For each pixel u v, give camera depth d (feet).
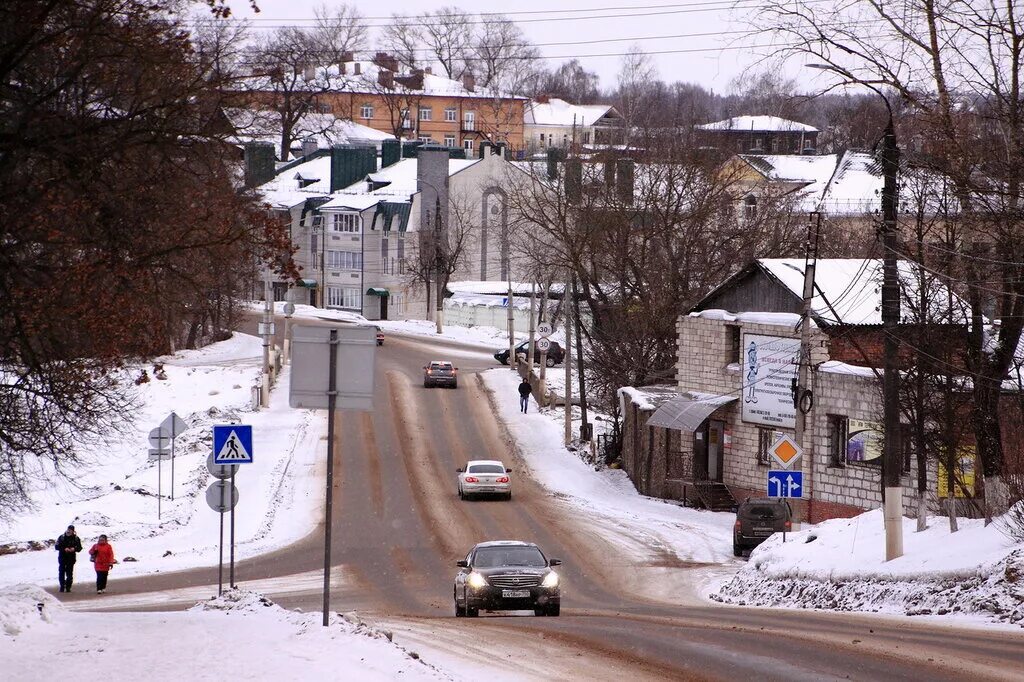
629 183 409.90
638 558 252.01
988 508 186.29
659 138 471.21
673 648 113.09
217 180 131.54
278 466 357.41
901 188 191.21
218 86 131.75
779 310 301.63
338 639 100.17
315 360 100.58
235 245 132.87
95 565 206.90
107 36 120.26
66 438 165.27
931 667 97.45
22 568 235.61
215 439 172.76
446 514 303.68
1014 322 184.24
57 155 119.24
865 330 281.74
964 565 155.63
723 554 257.75
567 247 403.95
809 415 282.97
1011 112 163.63
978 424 187.83
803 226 442.09
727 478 320.09
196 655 93.66
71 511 295.69
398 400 456.45
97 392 152.87
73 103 123.54
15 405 151.94
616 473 368.07
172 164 128.57
